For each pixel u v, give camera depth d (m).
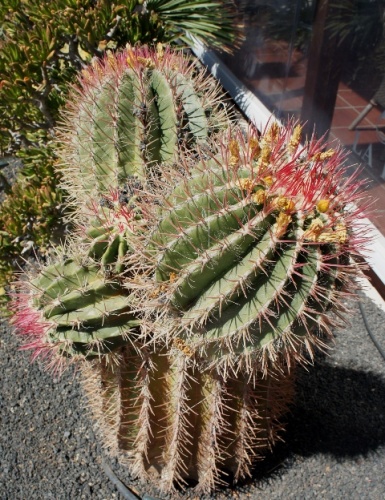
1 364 1.55
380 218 1.80
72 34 1.73
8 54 1.59
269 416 1.17
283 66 2.26
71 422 1.41
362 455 1.32
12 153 1.88
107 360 1.00
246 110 2.56
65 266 0.97
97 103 1.08
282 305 0.83
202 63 2.92
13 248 1.57
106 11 1.69
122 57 1.17
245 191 0.82
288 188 0.82
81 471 1.30
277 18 2.23
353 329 1.66
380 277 1.73
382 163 1.77
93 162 1.10
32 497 1.25
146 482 1.27
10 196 1.62
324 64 1.97
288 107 2.29
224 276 0.85
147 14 1.83
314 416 1.41
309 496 1.24
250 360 0.88
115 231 0.98
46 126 1.78
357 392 1.47
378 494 1.24
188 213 0.83
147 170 1.08
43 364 1.55
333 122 2.02
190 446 1.14
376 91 1.77
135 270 0.96
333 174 0.87
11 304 1.37
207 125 1.11
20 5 1.73
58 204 1.56
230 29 2.09
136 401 1.09
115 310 0.96
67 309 0.96
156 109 1.09
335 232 0.80
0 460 1.32
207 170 0.84
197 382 1.03
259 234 0.81
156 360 1.03
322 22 1.93
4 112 1.67
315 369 1.53
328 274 0.83
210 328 0.88
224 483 1.23
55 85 1.81
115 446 1.24
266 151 0.82
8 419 1.41
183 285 0.85
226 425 1.11
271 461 1.30
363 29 1.76
